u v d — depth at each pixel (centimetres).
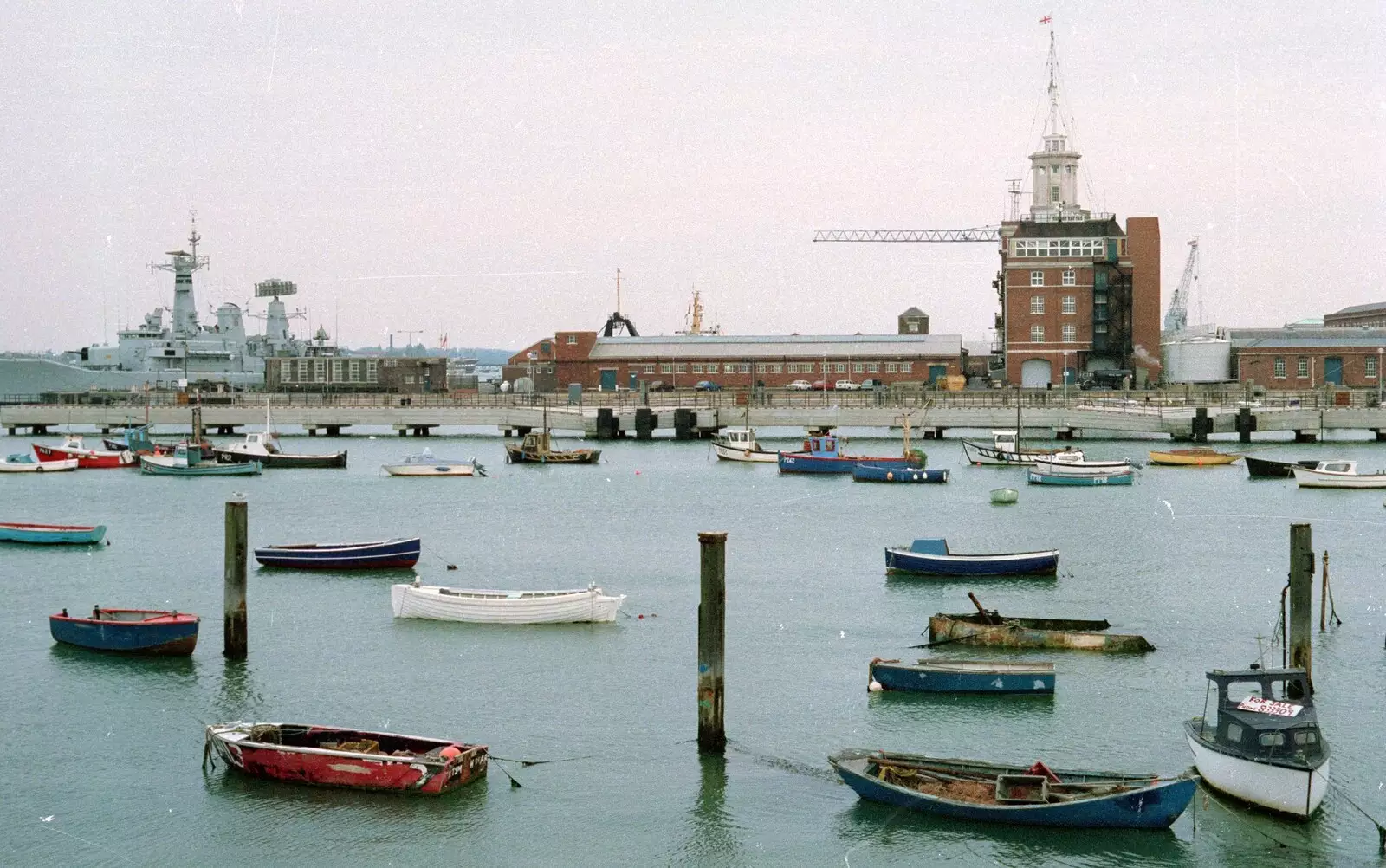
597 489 12950
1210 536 9494
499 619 6725
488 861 4034
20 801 4447
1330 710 5231
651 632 6600
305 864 4028
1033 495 12319
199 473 14450
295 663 6006
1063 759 4741
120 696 5509
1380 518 10375
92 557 8762
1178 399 18750
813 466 14375
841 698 5459
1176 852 4025
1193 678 5669
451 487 13238
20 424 19650
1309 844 4066
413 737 4659
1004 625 6219
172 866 4012
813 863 4025
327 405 19850
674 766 4741
